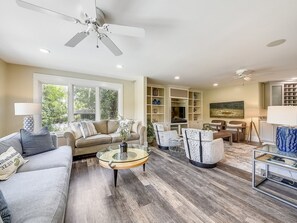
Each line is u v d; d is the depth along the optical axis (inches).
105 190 85.0
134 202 74.2
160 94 250.2
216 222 60.9
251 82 226.2
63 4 59.2
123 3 58.6
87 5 51.4
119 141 156.4
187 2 58.6
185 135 124.1
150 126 203.5
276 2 58.6
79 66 143.3
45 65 140.9
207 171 110.6
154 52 108.1
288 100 219.0
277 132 84.7
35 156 87.4
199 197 78.2
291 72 166.9
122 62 130.6
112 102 196.1
